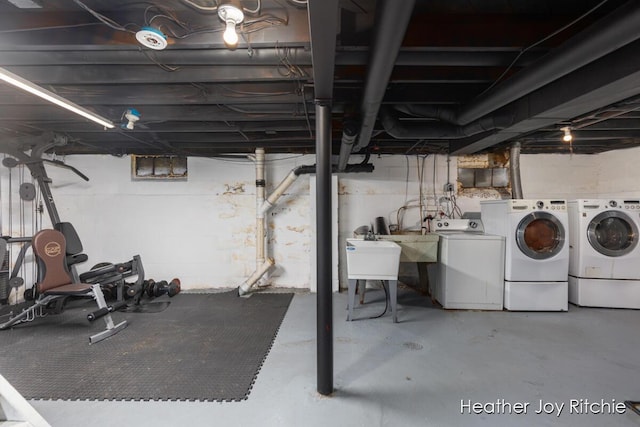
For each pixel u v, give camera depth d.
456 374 2.12
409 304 3.66
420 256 3.60
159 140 3.55
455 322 3.07
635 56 1.57
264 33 1.61
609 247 3.53
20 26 1.54
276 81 2.13
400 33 1.22
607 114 2.71
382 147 4.22
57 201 4.36
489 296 3.43
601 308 3.43
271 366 2.25
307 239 4.50
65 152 4.27
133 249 4.47
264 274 4.50
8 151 3.41
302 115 2.64
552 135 3.51
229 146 4.10
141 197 4.46
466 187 4.48
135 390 1.96
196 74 1.95
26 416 1.18
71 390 1.96
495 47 1.61
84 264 4.41
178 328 3.00
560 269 3.33
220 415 1.72
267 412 1.75
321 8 1.03
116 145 3.87
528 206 3.35
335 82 2.15
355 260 3.08
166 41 1.45
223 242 4.51
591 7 1.53
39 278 2.97
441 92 2.41
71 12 1.54
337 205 4.31
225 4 1.24
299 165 4.40
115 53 1.67
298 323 3.11
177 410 1.77
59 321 3.24
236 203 4.50
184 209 4.48
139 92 2.25
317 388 1.93
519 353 2.42
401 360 2.31
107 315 2.90
